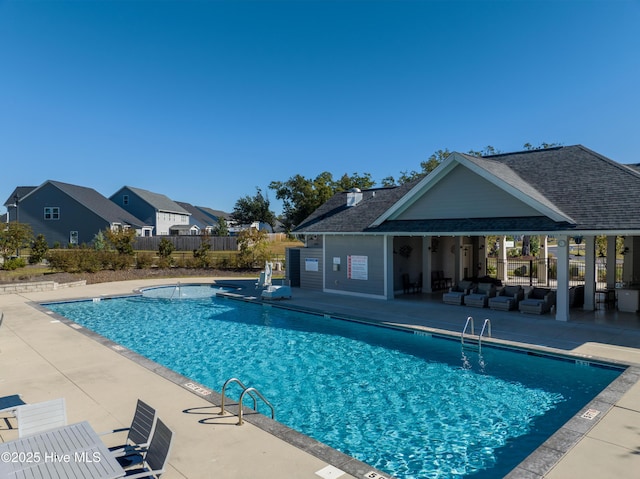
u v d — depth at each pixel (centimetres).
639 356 995
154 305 1984
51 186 5159
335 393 891
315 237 2512
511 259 2988
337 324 1523
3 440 586
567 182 1551
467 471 596
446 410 800
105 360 989
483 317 1466
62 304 1973
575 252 4138
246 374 1018
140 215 6194
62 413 550
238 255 3331
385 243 1884
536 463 519
